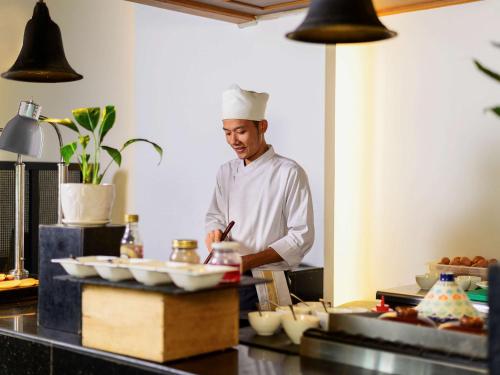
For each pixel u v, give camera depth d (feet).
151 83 16.89
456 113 13.79
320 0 6.77
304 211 12.23
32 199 15.60
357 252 15.10
